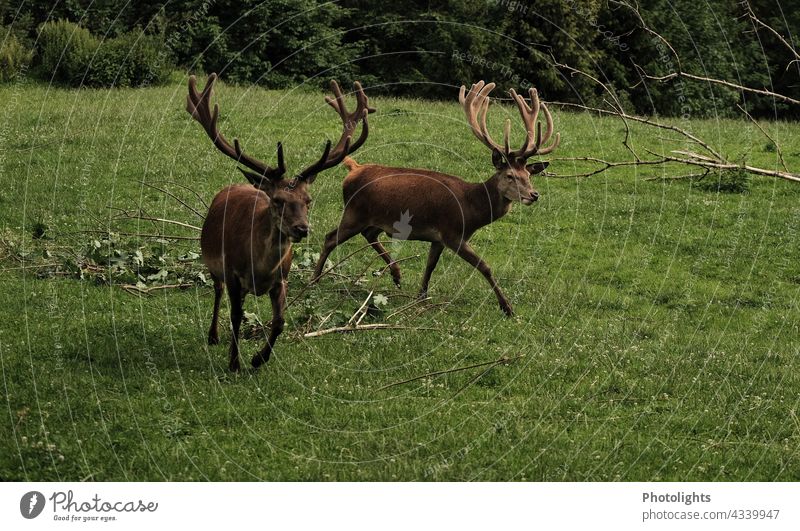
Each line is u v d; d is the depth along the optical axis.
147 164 16.56
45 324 9.07
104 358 8.25
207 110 8.25
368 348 9.09
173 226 13.43
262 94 23.77
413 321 10.04
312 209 14.77
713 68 30.91
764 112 32.97
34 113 20.31
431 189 10.70
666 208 15.91
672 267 13.23
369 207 10.90
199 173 16.38
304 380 8.16
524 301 11.18
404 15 30.44
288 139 18.72
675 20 30.34
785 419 7.98
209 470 6.57
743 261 13.55
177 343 8.84
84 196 14.66
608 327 10.21
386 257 11.31
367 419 7.53
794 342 10.22
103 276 10.74
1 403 7.30
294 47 29.39
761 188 17.16
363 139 8.09
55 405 7.25
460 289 11.36
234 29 28.72
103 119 19.86
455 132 19.84
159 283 10.87
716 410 8.09
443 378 8.48
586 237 14.47
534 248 13.79
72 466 6.50
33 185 15.06
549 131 11.27
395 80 30.27
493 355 9.12
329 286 11.01
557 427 7.57
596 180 17.44
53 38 25.34
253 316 9.15
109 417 7.14
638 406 8.16
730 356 9.56
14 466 6.46
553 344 9.55
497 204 10.80
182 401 7.50
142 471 6.51
